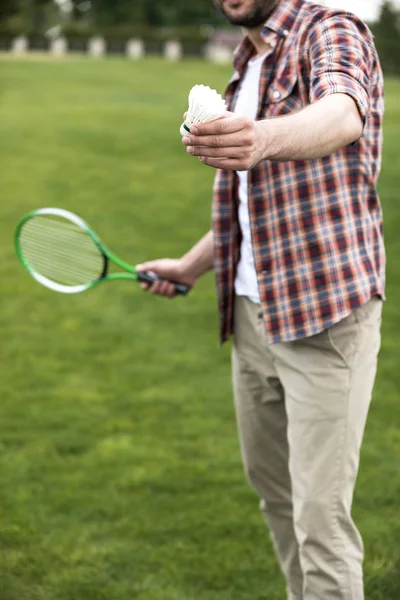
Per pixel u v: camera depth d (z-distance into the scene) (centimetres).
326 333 310
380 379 695
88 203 1373
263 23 318
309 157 248
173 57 4984
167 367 739
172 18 6712
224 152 230
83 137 1877
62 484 521
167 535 464
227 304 346
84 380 707
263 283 319
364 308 312
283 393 343
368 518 476
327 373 312
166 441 586
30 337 815
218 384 699
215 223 341
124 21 6719
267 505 362
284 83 312
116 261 396
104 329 838
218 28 6738
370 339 315
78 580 421
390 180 1493
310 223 310
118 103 2433
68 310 896
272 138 237
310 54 301
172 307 905
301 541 313
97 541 458
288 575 364
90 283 403
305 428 315
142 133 1936
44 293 951
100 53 5034
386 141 1855
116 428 608
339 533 311
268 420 350
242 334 345
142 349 785
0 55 4019
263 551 449
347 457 312
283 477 357
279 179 313
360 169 310
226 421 622
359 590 310
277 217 314
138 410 642
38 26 6594
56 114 2161
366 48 295
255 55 334
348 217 308
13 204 1357
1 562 436
